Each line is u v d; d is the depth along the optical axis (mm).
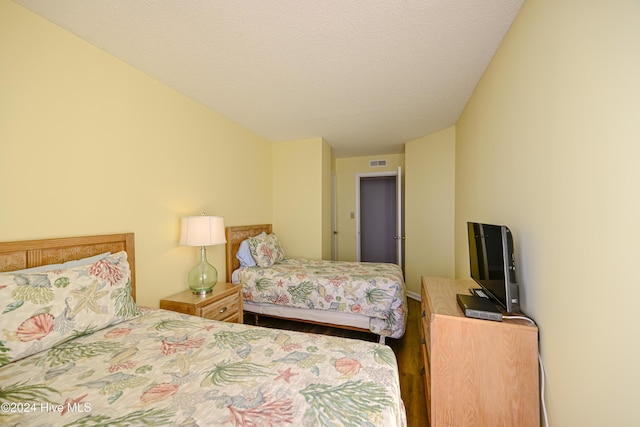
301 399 771
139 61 1737
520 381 1178
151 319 1401
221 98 2322
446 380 1275
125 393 798
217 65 1804
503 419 1197
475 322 1237
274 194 3812
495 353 1210
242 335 1221
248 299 2652
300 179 3688
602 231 794
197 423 675
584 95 866
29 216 1258
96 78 1562
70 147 1425
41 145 1306
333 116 2803
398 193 3762
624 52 708
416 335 2562
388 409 737
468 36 1529
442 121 3004
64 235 1393
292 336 1220
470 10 1323
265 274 2625
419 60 1777
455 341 1268
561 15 986
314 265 3014
